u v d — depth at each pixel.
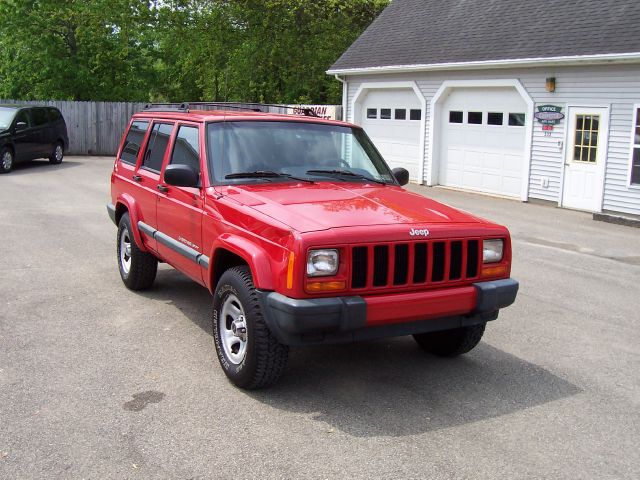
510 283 4.82
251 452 3.87
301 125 5.94
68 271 8.05
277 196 4.94
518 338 6.13
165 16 27.42
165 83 35.75
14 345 5.52
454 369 5.29
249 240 4.62
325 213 4.57
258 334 4.47
